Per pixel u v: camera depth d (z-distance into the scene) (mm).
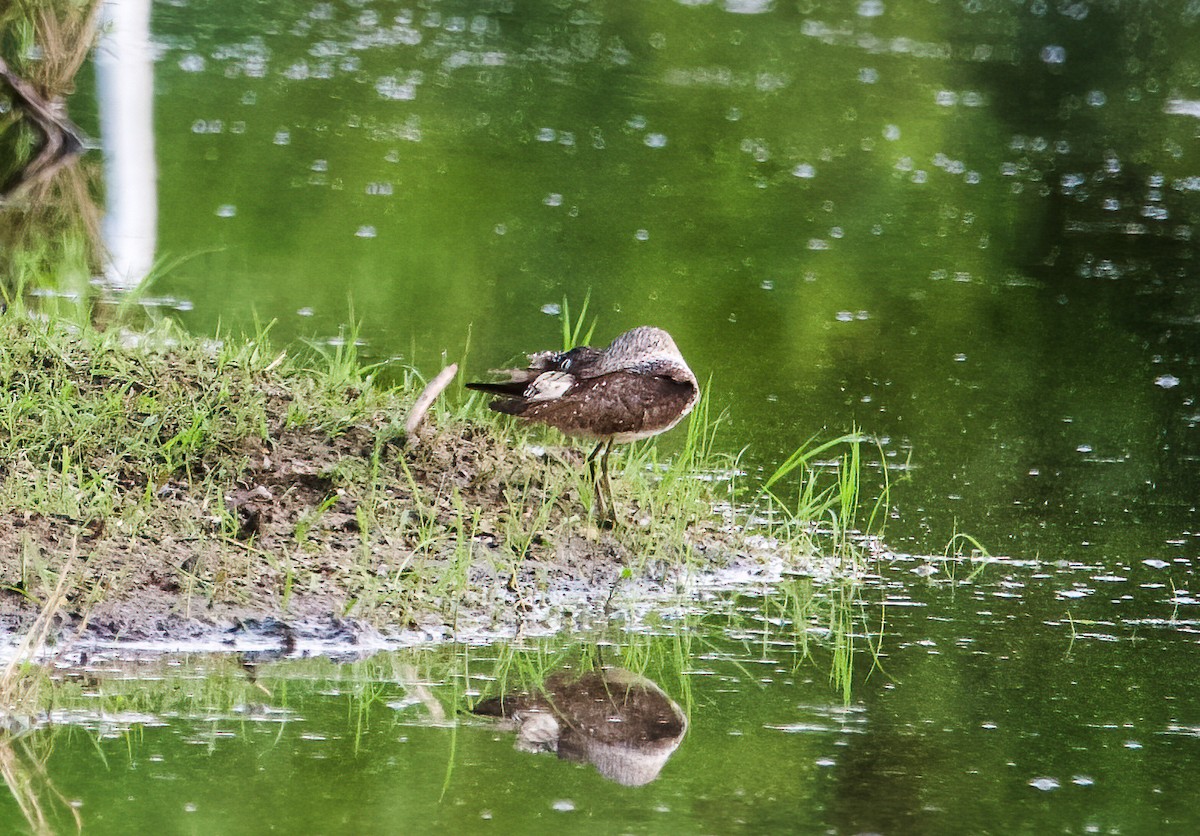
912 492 12680
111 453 10148
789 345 16469
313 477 10438
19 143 20594
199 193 19844
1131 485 13000
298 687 8359
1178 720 8367
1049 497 12648
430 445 11070
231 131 23156
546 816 6945
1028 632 9734
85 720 7797
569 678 8695
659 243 19641
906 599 10320
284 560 9547
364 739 7723
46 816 6762
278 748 7582
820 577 10742
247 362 11516
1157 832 7027
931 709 8430
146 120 23109
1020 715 8383
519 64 29234
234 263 17219
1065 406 15078
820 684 8758
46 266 15828
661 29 32781
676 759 7652
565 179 22250
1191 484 13078
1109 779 7590
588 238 19594
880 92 28422
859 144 25094
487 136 24250
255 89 25891
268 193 20203
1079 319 17766
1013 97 28500
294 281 16844
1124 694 8734
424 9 33844
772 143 24906
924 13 34812
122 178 20016
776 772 7531
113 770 7250
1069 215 21906
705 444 13344
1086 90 29266
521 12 33875
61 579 8555
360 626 9078
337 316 15797
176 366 11328
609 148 24078
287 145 22734
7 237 16859
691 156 23953
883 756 7777
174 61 27297
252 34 30250
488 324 16000
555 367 11109
